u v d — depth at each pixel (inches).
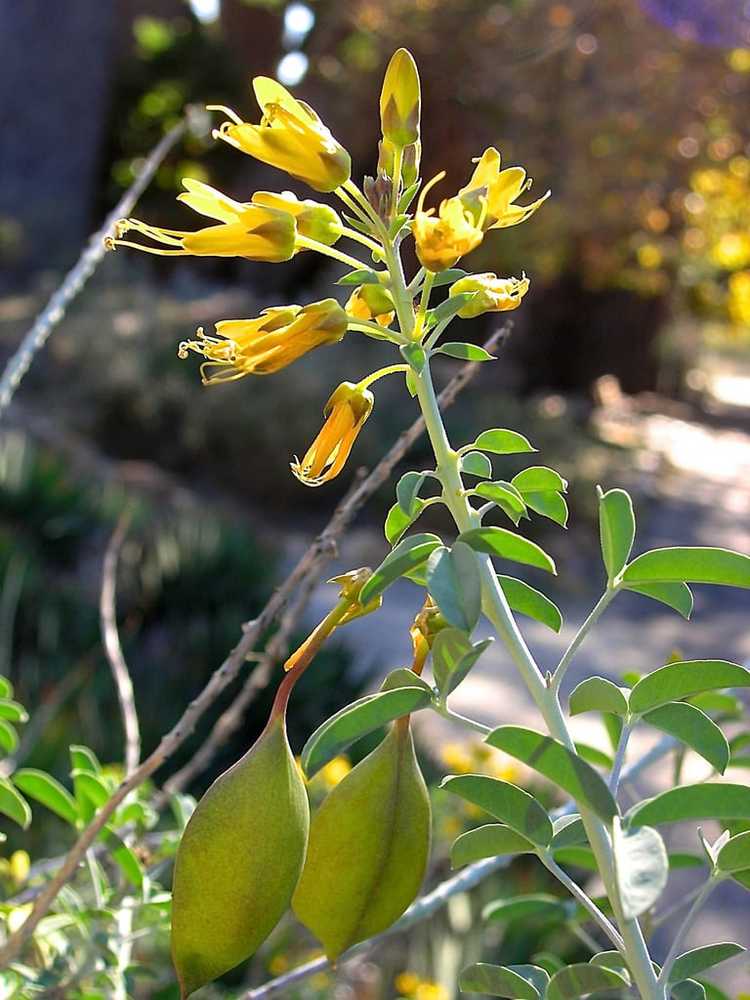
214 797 36.0
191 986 36.6
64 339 478.0
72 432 440.8
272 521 448.8
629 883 30.3
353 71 557.6
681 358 982.4
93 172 607.8
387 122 39.9
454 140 541.0
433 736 231.5
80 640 201.3
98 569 278.2
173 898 36.0
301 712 191.9
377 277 39.3
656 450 697.0
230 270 705.0
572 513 482.6
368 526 454.9
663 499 568.1
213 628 214.1
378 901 37.6
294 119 39.8
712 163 552.4
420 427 57.3
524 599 42.3
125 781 49.8
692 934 158.7
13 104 581.6
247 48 759.7
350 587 37.4
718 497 603.5
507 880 145.6
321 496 461.7
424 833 37.8
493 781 38.2
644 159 536.1
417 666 38.8
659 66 519.8
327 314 38.4
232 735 184.4
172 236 39.1
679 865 61.6
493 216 41.0
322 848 37.3
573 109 524.7
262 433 456.8
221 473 465.7
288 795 36.1
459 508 38.9
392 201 39.4
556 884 148.7
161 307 521.0
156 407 463.2
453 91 535.5
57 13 585.6
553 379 773.3
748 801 34.8
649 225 569.0
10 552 221.5
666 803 34.8
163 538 262.8
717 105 527.2
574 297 756.0
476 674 280.8
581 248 585.0
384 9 535.5
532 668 38.2
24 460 293.3
